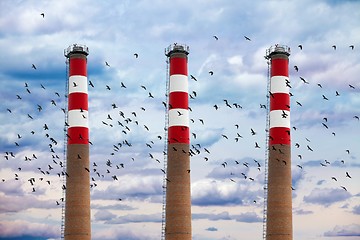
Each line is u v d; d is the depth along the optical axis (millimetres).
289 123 109750
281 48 110875
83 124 110562
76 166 109250
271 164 108500
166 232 104125
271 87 110312
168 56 108562
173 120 106125
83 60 111938
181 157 105062
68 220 108188
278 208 106938
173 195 104375
